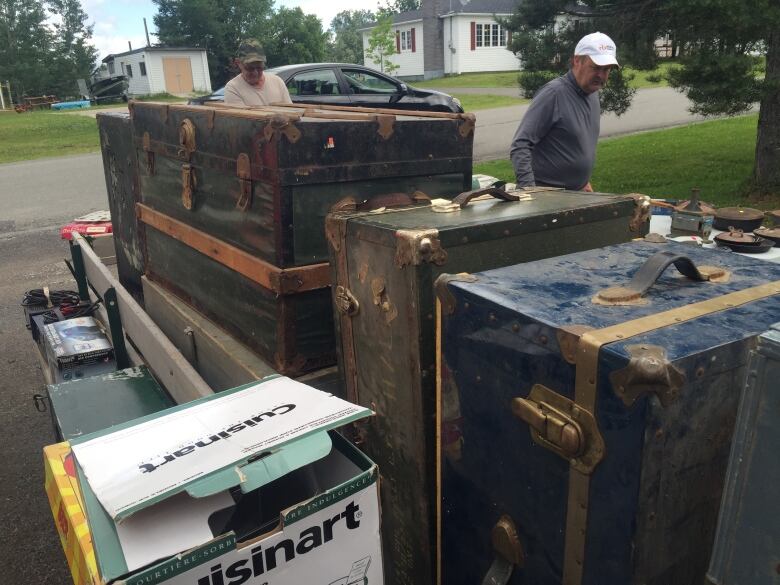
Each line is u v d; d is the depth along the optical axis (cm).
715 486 105
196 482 104
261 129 182
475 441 131
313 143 182
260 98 476
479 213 165
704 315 109
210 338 231
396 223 154
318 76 937
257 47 463
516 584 129
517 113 1645
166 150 254
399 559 174
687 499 103
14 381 400
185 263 257
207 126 214
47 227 816
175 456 115
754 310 111
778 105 689
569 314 111
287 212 183
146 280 305
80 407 235
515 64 3600
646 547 101
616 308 113
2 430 343
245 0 4247
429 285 144
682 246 154
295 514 109
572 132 313
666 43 709
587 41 299
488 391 124
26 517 274
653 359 92
